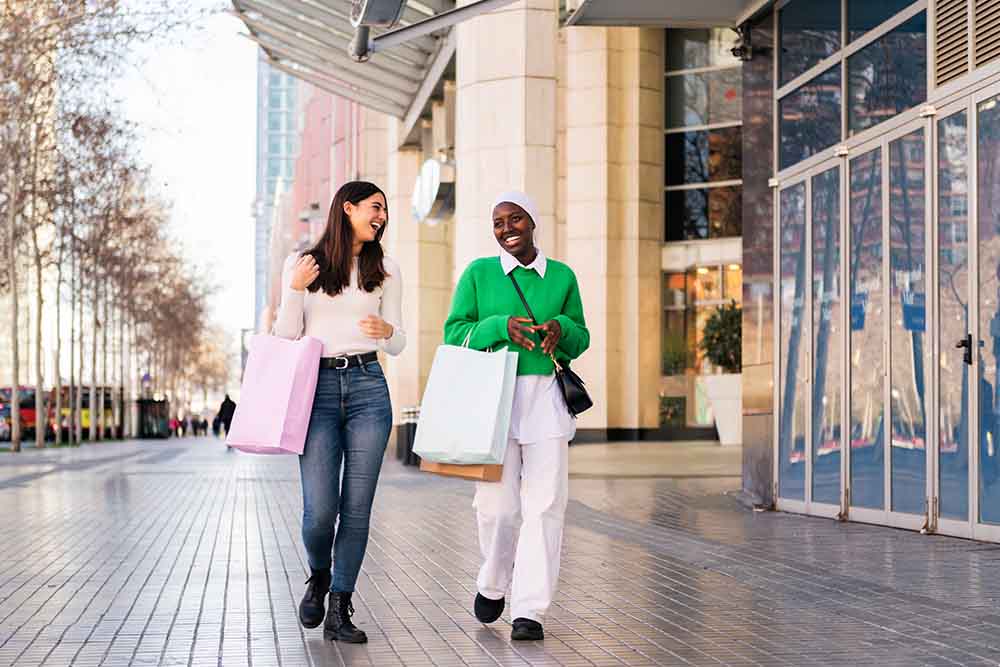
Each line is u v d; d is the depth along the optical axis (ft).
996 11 32.30
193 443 196.24
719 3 47.09
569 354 21.09
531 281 21.47
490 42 71.36
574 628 21.88
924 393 35.73
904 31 37.14
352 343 20.61
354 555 20.76
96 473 81.30
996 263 32.17
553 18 71.31
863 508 39.55
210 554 33.86
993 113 32.37
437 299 125.29
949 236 34.58
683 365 120.06
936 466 35.22
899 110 37.47
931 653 19.36
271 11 81.05
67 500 55.36
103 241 161.58
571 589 26.55
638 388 119.24
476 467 20.56
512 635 20.70
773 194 46.29
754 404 47.62
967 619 22.12
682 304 120.47
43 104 121.90
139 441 216.54
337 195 20.85
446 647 20.20
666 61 121.90
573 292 21.67
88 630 22.04
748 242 48.26
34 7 87.25
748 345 48.21
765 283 46.88
